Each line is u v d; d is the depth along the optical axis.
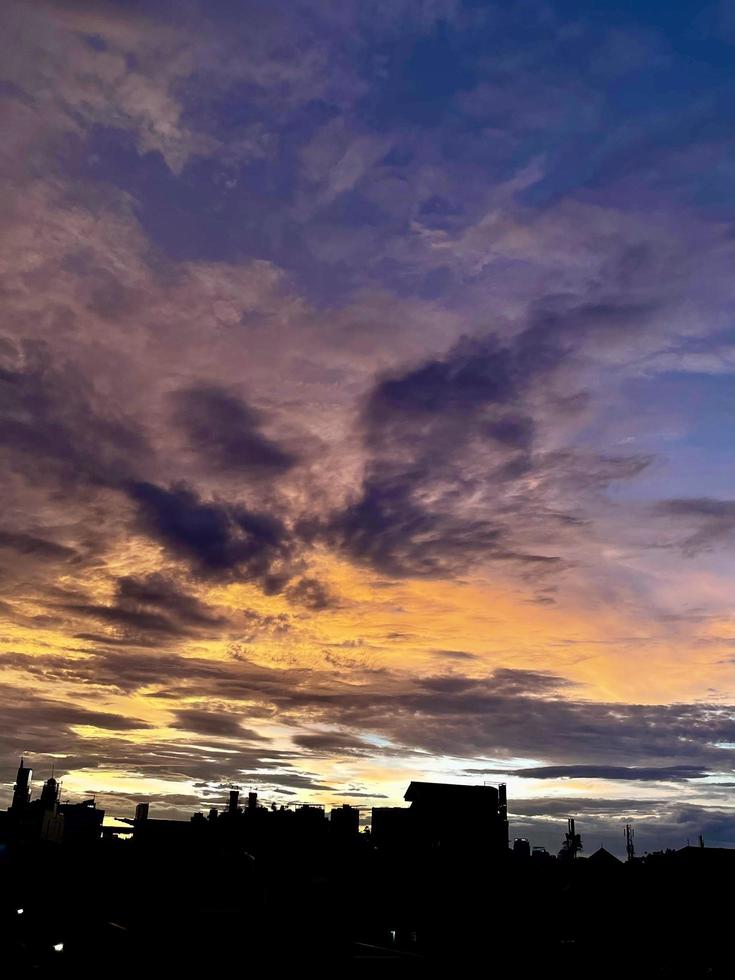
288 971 22.69
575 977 34.94
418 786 53.22
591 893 44.69
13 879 35.72
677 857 49.66
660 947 40.88
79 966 24.56
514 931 38.56
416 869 45.44
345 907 36.00
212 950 23.23
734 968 38.22
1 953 25.97
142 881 36.69
